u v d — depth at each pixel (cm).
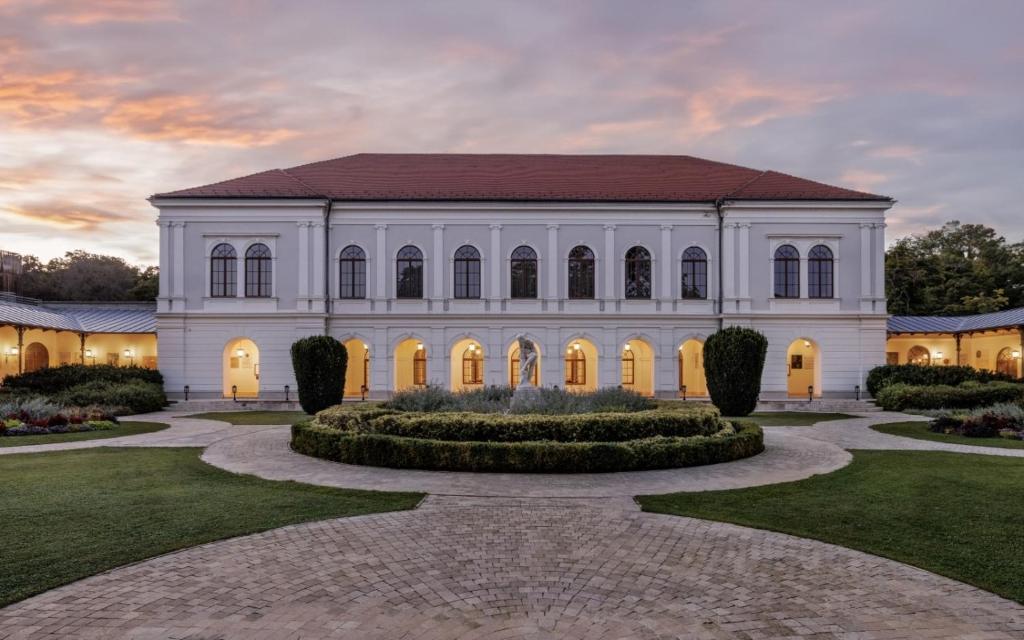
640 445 1252
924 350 3984
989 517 908
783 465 1309
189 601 602
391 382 3238
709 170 3616
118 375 2888
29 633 532
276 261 3197
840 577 673
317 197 3172
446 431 1335
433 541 796
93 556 725
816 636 535
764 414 2548
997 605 600
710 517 909
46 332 3525
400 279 3275
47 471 1227
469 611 582
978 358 3888
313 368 2458
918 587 645
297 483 1124
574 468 1212
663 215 3278
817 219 3228
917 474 1214
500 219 3275
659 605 598
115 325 3659
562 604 600
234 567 696
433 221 3275
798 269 3241
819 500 1011
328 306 3238
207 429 1967
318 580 659
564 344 3256
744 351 2428
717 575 679
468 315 3234
